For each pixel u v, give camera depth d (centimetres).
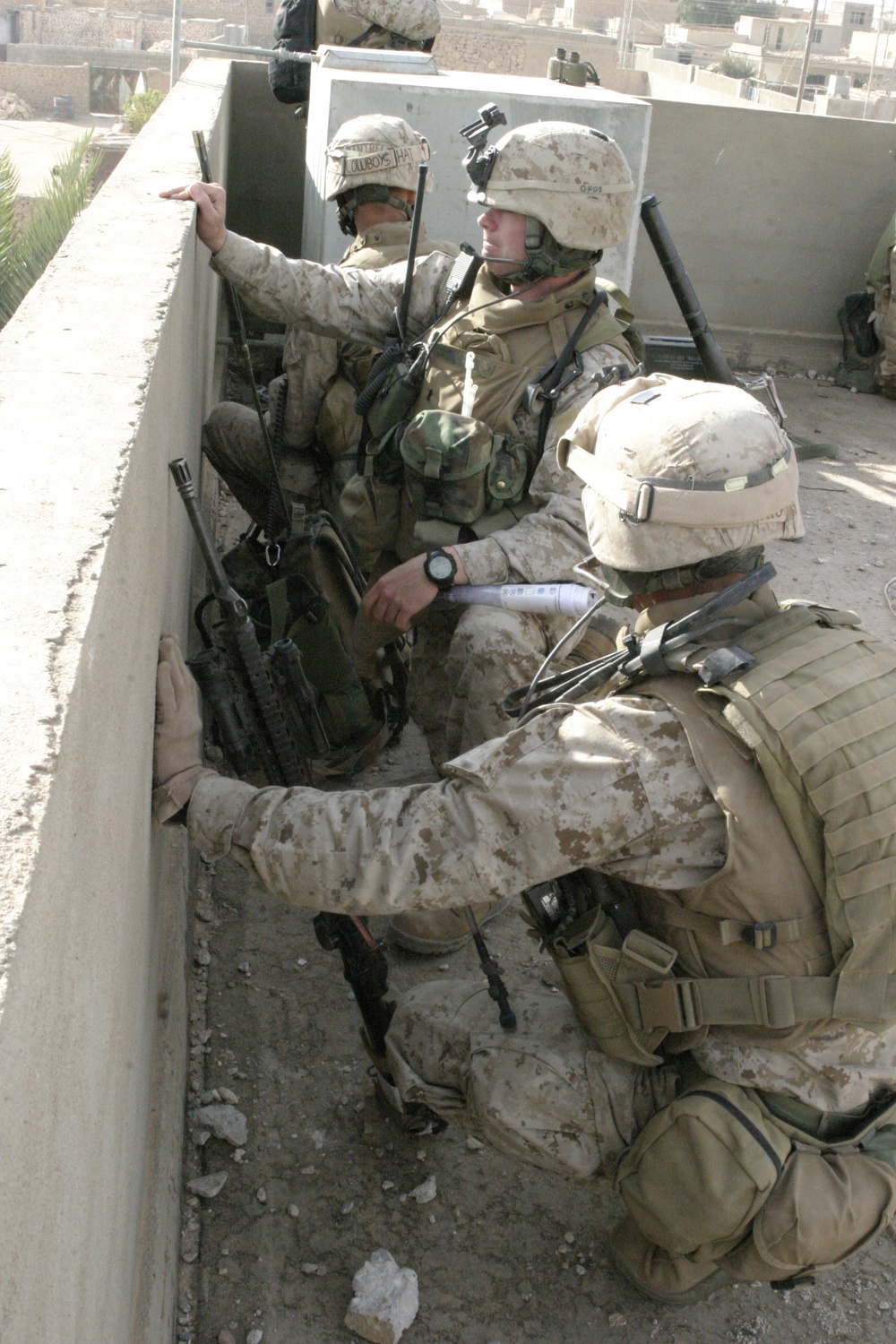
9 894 73
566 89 434
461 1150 232
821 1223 166
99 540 112
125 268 199
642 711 167
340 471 348
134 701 140
